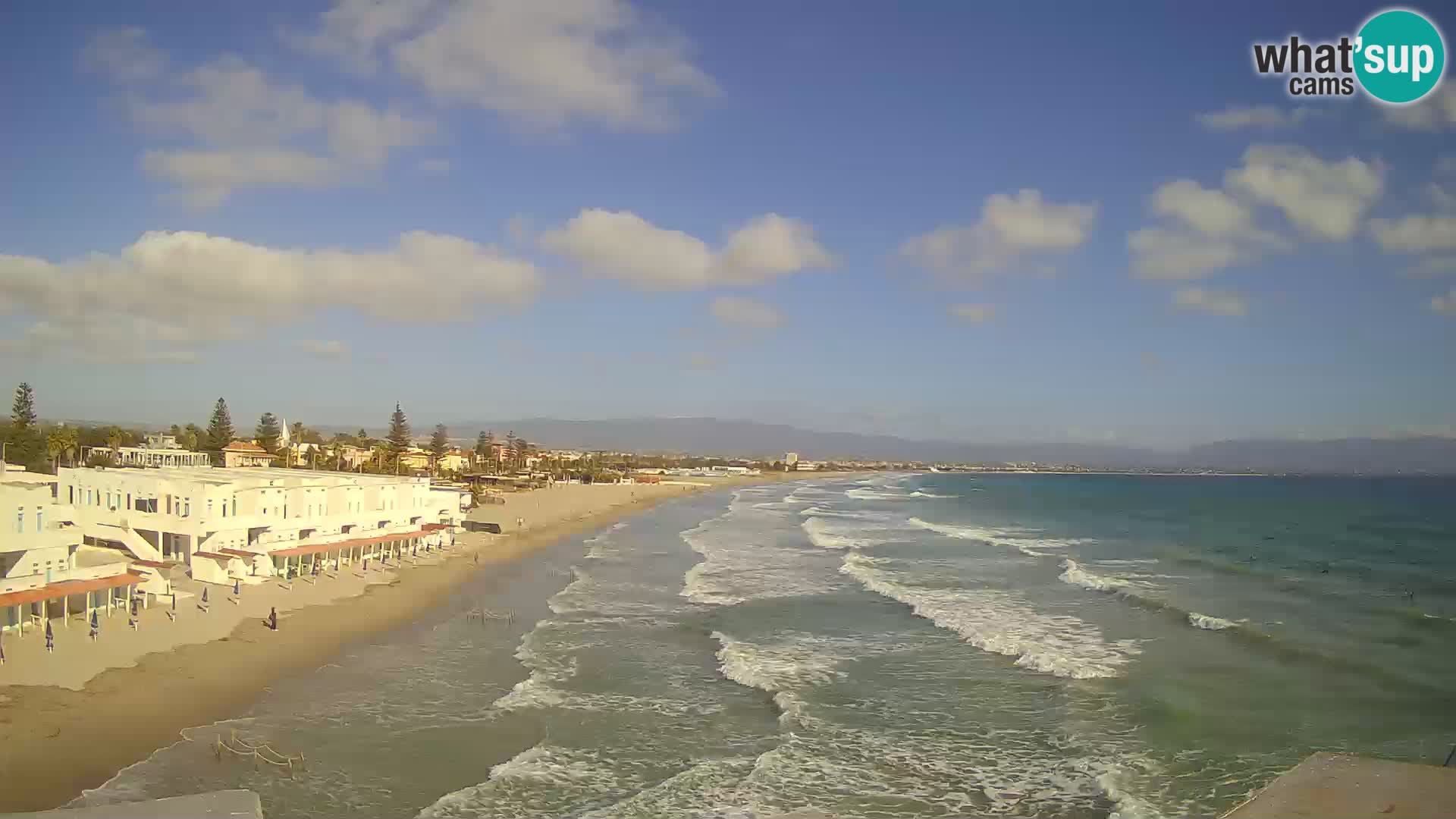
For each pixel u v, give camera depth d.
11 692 25.08
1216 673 29.89
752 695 28.56
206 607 36.72
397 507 58.41
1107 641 34.62
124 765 21.41
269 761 22.19
